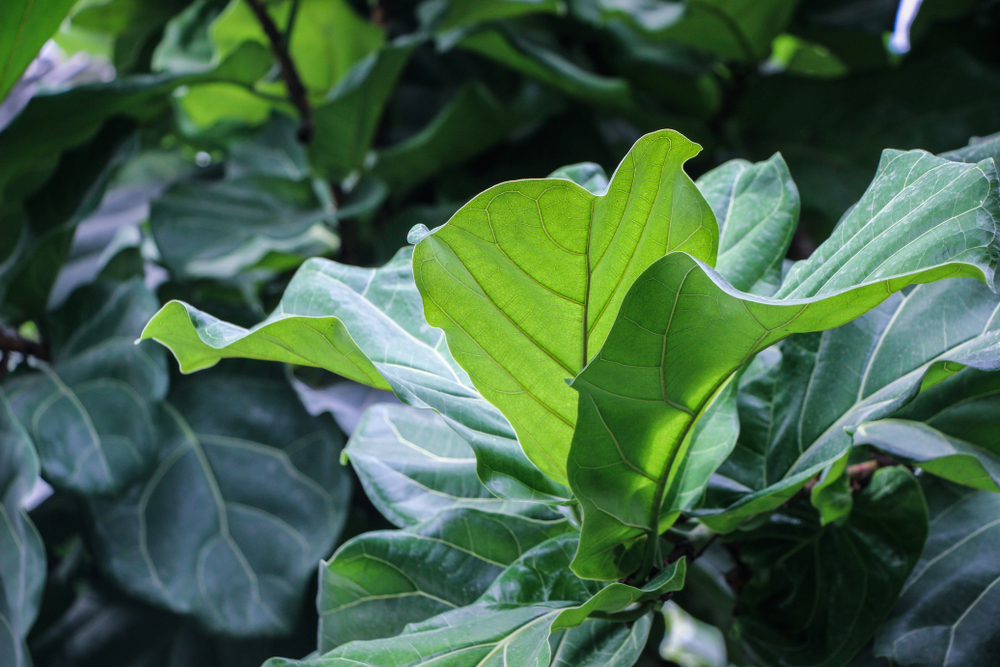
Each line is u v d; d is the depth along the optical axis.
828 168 2.29
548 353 1.60
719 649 3.26
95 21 2.65
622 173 1.52
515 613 1.65
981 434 1.78
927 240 1.55
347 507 2.07
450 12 2.22
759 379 1.80
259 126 2.60
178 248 2.21
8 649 1.98
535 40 2.36
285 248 2.35
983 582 1.78
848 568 1.78
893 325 1.76
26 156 2.19
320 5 2.41
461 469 1.82
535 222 1.53
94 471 2.04
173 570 2.04
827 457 1.71
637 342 1.54
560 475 1.66
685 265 1.51
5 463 2.04
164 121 2.58
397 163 2.34
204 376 2.14
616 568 1.65
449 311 1.57
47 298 2.19
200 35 2.66
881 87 2.30
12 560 1.99
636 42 2.40
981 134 2.24
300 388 2.19
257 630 2.02
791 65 2.85
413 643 1.63
